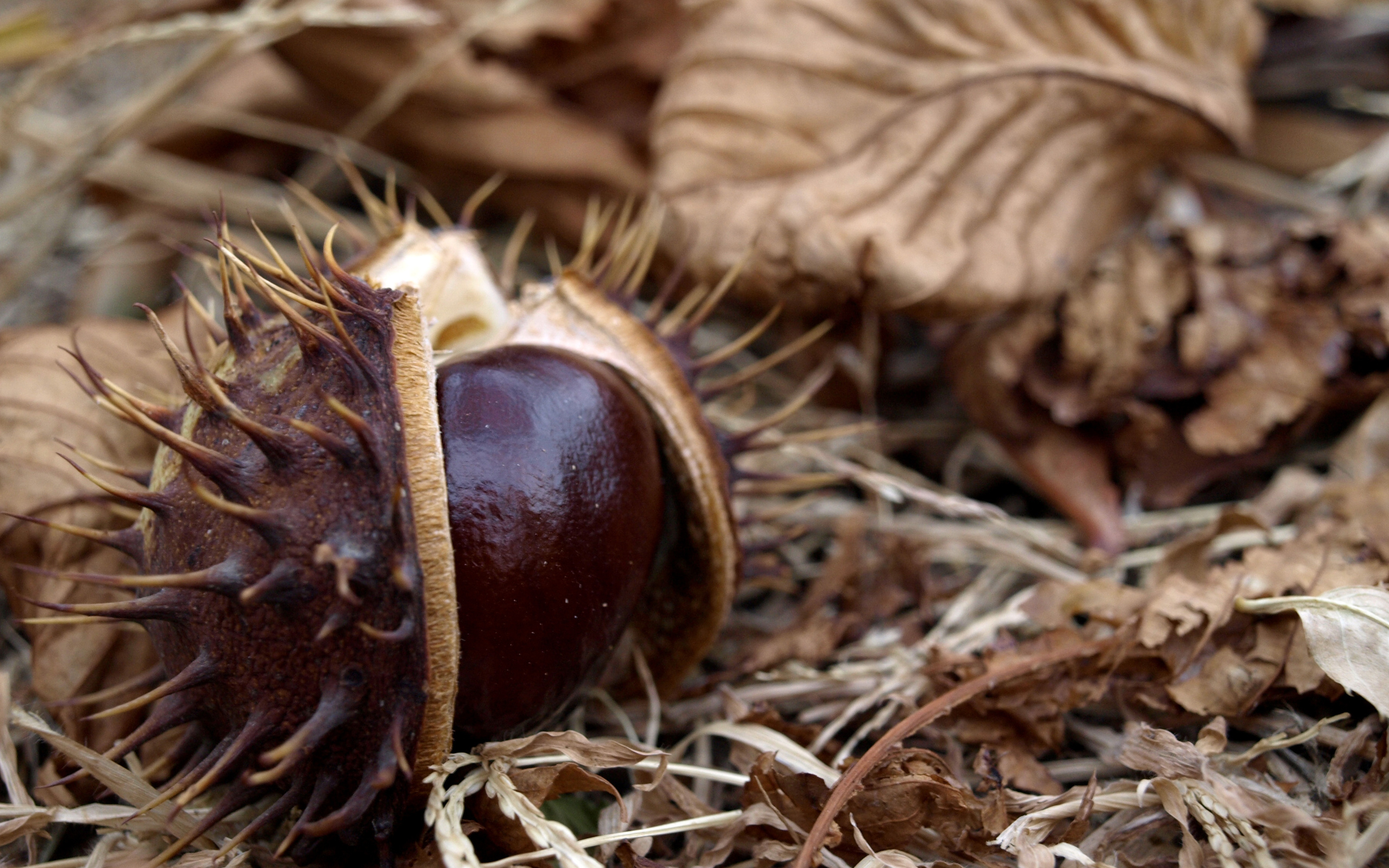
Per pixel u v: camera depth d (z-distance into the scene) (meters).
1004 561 0.35
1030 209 0.35
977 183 0.35
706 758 0.33
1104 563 0.34
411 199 0.34
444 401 0.30
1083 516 0.35
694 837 0.31
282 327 0.30
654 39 0.38
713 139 0.35
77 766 0.32
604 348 0.32
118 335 0.34
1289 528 0.34
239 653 0.29
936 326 0.36
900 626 0.34
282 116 0.41
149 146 0.40
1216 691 0.32
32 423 0.33
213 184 0.39
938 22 0.35
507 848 0.31
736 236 0.35
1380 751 0.31
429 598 0.29
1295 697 0.32
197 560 0.29
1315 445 0.36
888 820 0.31
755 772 0.31
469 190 0.40
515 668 0.30
